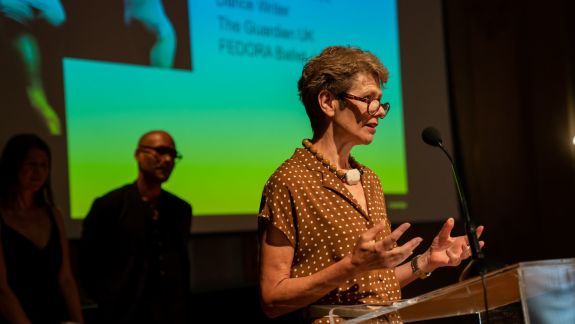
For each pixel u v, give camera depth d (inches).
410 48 183.2
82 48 136.0
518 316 55.2
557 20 198.4
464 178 191.8
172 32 146.3
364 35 174.6
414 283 177.8
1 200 114.4
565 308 55.4
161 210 133.7
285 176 69.4
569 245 194.9
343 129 70.7
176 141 144.9
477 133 195.5
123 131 139.0
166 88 144.7
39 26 132.0
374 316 53.8
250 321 161.2
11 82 128.3
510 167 199.0
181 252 133.6
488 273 53.2
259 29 157.9
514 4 199.0
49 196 119.9
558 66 198.5
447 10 195.9
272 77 158.6
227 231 148.9
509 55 199.0
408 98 180.5
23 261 113.0
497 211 196.1
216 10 152.4
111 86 138.6
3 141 126.6
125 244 127.4
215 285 159.2
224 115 151.2
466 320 58.0
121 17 140.9
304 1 165.5
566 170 196.5
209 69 150.3
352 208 69.5
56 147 131.9
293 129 160.4
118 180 137.7
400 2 182.9
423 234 182.2
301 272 68.1
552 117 197.8
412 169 178.9
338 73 70.1
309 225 67.9
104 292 125.6
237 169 151.6
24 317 108.3
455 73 194.9
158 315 128.1
